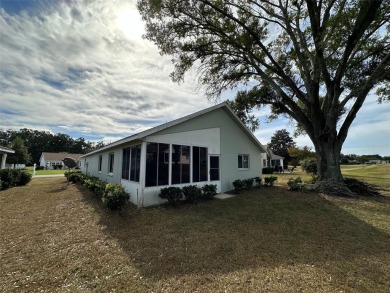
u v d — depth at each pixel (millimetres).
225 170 11117
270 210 7141
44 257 3895
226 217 6359
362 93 9930
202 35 10453
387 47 9969
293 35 10625
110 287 2986
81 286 3018
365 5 7723
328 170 10180
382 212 6949
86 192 10898
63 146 68688
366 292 2871
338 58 10531
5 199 9492
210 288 2939
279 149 49406
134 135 8461
